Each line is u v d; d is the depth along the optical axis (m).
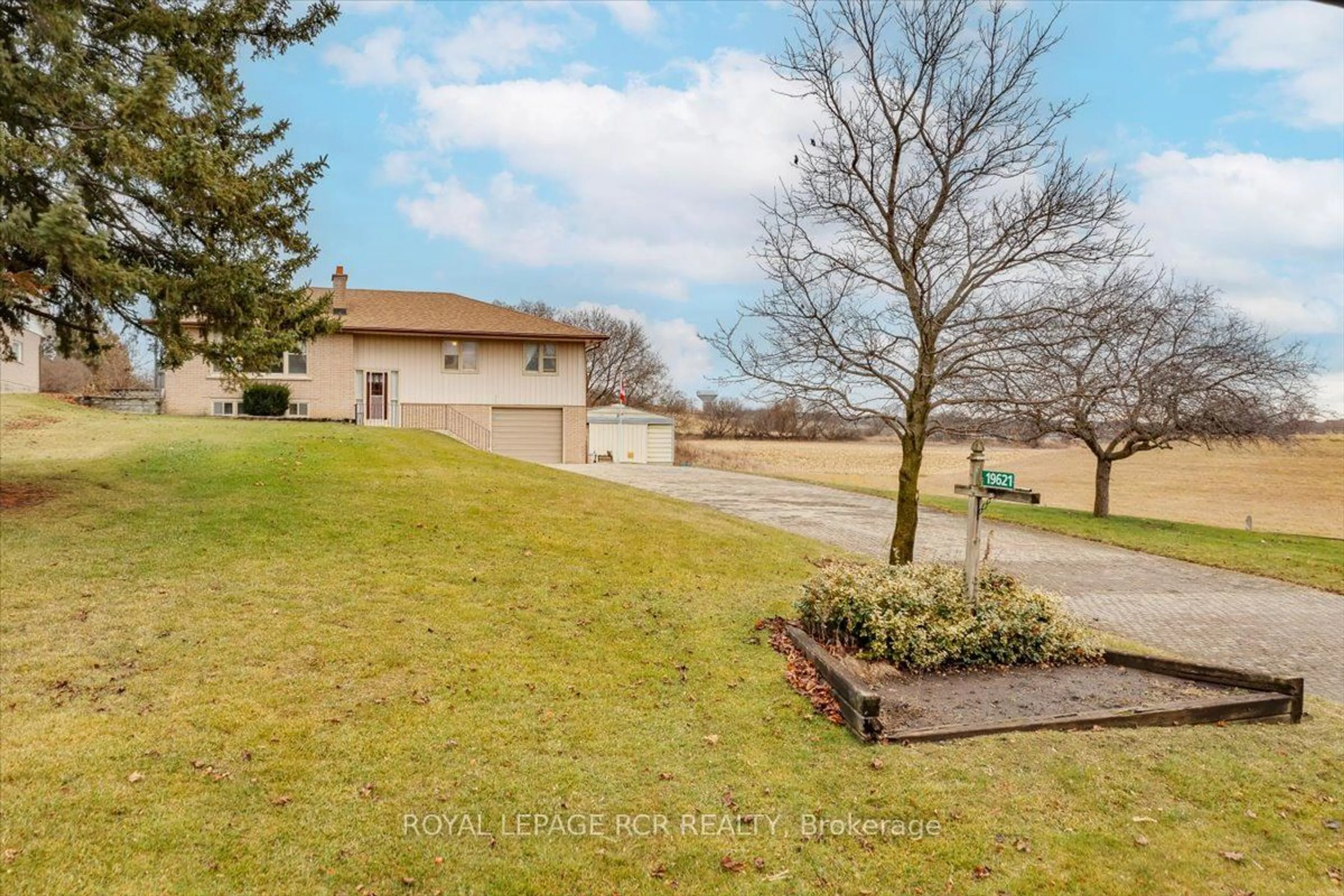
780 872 3.62
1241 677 5.81
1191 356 16.58
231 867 3.42
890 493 23.19
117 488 10.36
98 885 3.22
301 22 9.81
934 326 8.11
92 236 7.01
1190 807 4.20
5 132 6.57
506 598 7.49
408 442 17.03
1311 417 17.98
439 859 3.60
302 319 10.04
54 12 7.18
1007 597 6.87
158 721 4.60
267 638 5.97
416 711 5.05
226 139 9.34
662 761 4.66
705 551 10.33
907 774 4.52
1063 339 7.89
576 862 3.65
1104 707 5.48
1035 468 43.09
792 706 5.50
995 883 3.54
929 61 8.06
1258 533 19.23
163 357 9.16
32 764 4.02
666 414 68.69
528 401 27.48
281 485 11.34
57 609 6.15
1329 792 4.39
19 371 28.33
